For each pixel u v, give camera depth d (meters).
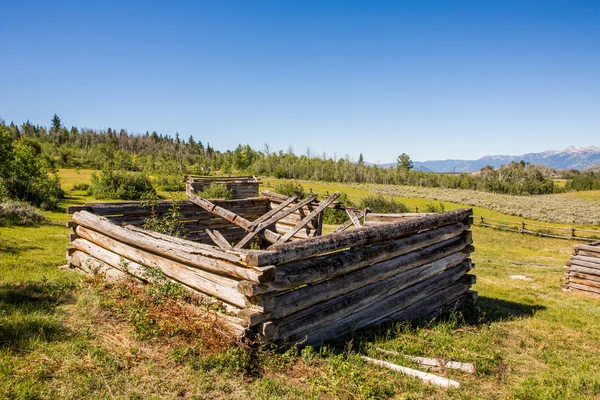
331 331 5.59
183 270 5.55
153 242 5.99
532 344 6.54
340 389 4.07
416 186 91.50
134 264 6.51
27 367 3.87
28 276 7.07
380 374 4.55
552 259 19.97
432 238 7.41
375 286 6.21
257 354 4.45
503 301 9.78
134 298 5.67
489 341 6.42
